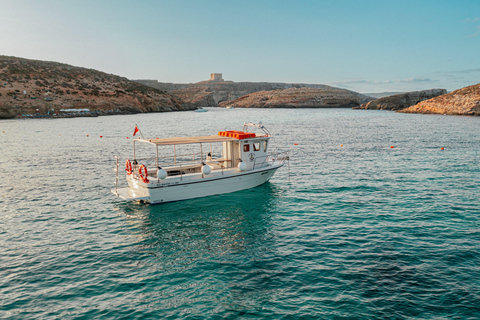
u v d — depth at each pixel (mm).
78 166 35531
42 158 40406
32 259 14500
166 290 12086
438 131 66812
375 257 14344
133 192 22797
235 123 101625
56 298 11539
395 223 18328
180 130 78375
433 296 11344
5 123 101062
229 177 23750
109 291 12016
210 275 13141
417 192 24328
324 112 179250
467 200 22297
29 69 170375
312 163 36000
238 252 15188
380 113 157750
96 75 199000
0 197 23969
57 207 21766
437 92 196875
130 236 17109
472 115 115500
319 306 10938
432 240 15984
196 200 22766
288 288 12078
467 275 12688
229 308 10953
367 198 23062
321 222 18766
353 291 11766
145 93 199000
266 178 26406
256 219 19438
